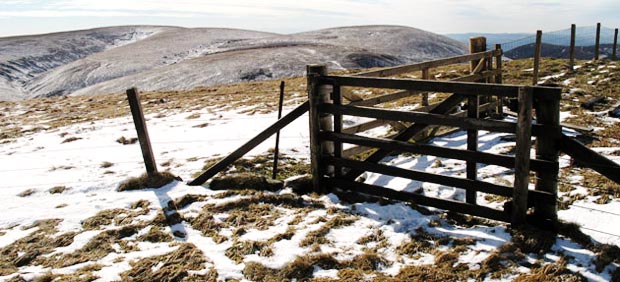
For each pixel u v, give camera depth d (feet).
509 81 62.90
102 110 83.97
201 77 384.47
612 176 17.58
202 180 28.96
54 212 25.50
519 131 18.71
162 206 25.30
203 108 71.51
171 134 48.96
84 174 33.42
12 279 18.22
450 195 24.61
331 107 24.94
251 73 384.27
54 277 18.34
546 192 19.08
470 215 21.80
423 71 33.55
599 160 17.78
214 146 40.91
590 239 18.38
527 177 19.13
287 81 113.19
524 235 18.84
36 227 23.75
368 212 23.24
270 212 24.12
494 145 33.91
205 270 18.35
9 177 34.35
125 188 28.73
